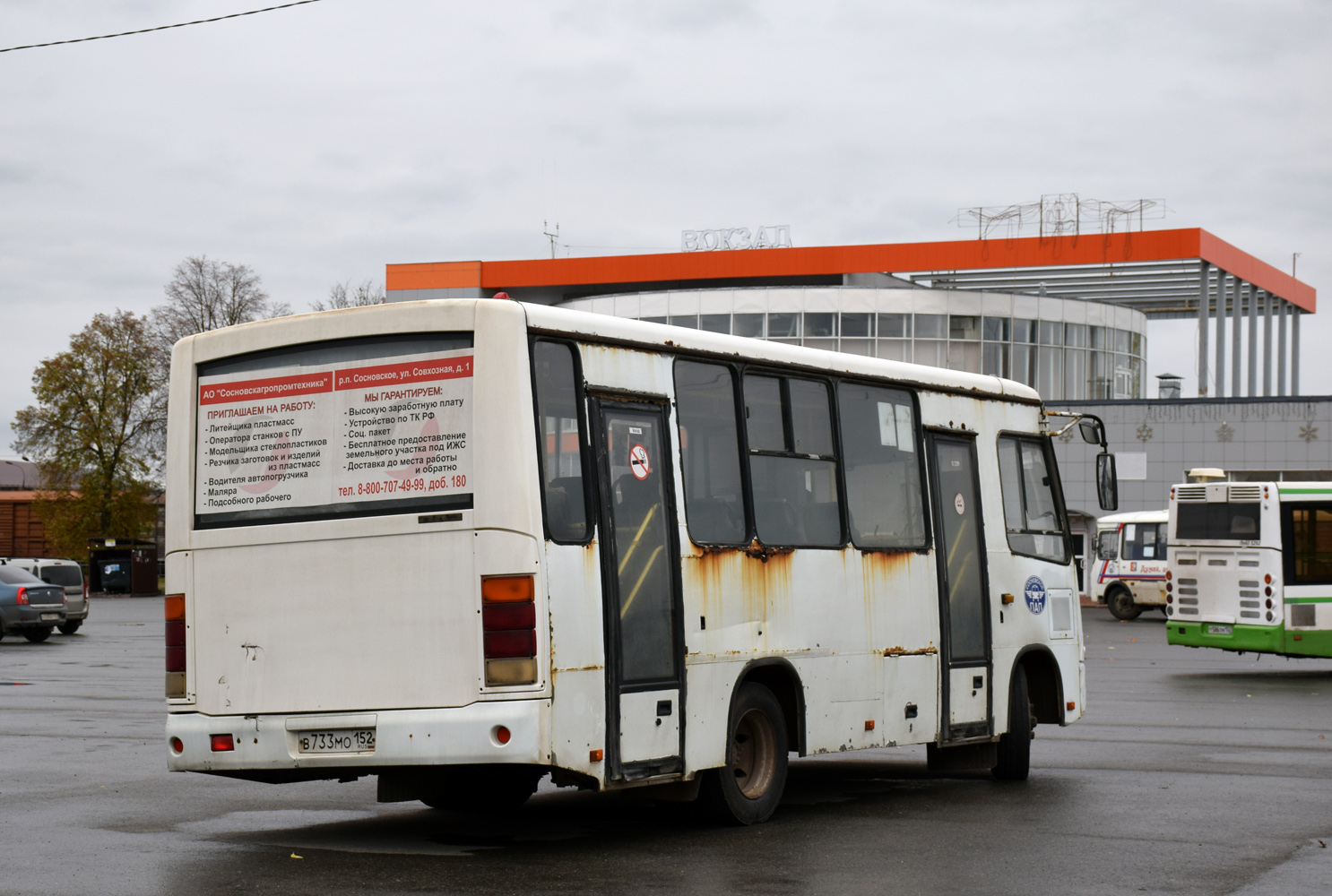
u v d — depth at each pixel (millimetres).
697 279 66188
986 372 56875
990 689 11453
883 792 11062
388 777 8391
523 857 8055
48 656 27750
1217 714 17000
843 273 63812
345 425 8180
